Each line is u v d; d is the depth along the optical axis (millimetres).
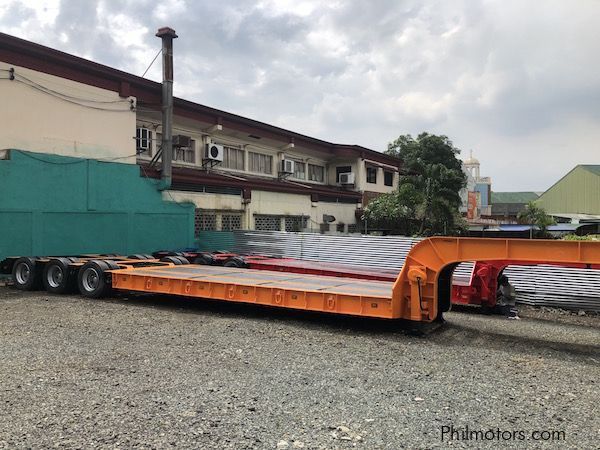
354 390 5348
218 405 4805
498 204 83062
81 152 15516
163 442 3971
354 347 7328
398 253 14719
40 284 12422
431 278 8234
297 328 8594
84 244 15367
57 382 5387
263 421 4441
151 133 19297
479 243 7812
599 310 10891
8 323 8398
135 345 7078
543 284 11641
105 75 16219
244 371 5941
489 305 10742
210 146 21250
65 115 15102
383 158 32812
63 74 15031
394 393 5277
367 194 30734
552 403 5051
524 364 6555
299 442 4035
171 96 17797
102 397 4957
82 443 3924
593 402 5102
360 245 15461
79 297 11469
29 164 13906
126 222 16641
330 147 29266
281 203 23203
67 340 7281
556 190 68000
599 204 63594
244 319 9281
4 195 13305
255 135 23609
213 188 19812
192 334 7887
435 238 8164
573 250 7141
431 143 40500
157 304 10758
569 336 8508
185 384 5410
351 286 9539
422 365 6406
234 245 18375
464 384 5633
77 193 15188
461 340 7984
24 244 13781
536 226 37844
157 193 17672
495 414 4727
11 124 13695
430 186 25547
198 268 12383
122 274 11016
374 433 4242
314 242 16438
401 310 8328
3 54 13500
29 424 4273
